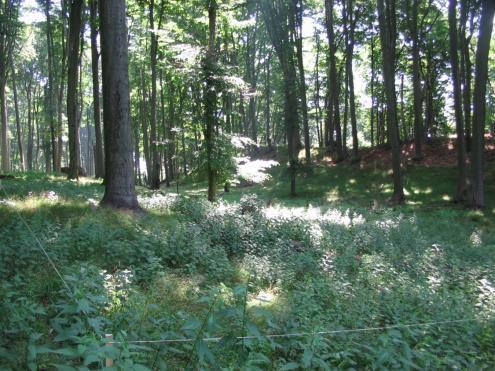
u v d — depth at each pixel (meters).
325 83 48.06
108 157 12.66
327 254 10.73
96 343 2.48
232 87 15.99
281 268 8.77
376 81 44.47
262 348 4.44
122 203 12.49
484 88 22.53
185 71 15.62
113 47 12.44
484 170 30.45
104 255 7.69
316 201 27.50
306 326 5.02
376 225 15.41
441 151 33.59
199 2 22.97
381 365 3.92
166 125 45.28
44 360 3.53
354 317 5.92
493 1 21.38
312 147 43.72
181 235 9.23
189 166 17.11
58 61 41.34
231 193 32.16
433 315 6.31
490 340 5.64
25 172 28.30
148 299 5.71
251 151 46.44
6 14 34.56
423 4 35.91
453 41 23.91
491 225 19.12
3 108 36.53
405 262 10.48
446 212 21.47
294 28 32.28
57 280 5.67
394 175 25.98
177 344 4.19
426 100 38.44
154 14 28.23
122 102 12.55
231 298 4.85
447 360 4.69
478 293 8.32
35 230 8.05
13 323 3.88
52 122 36.66
